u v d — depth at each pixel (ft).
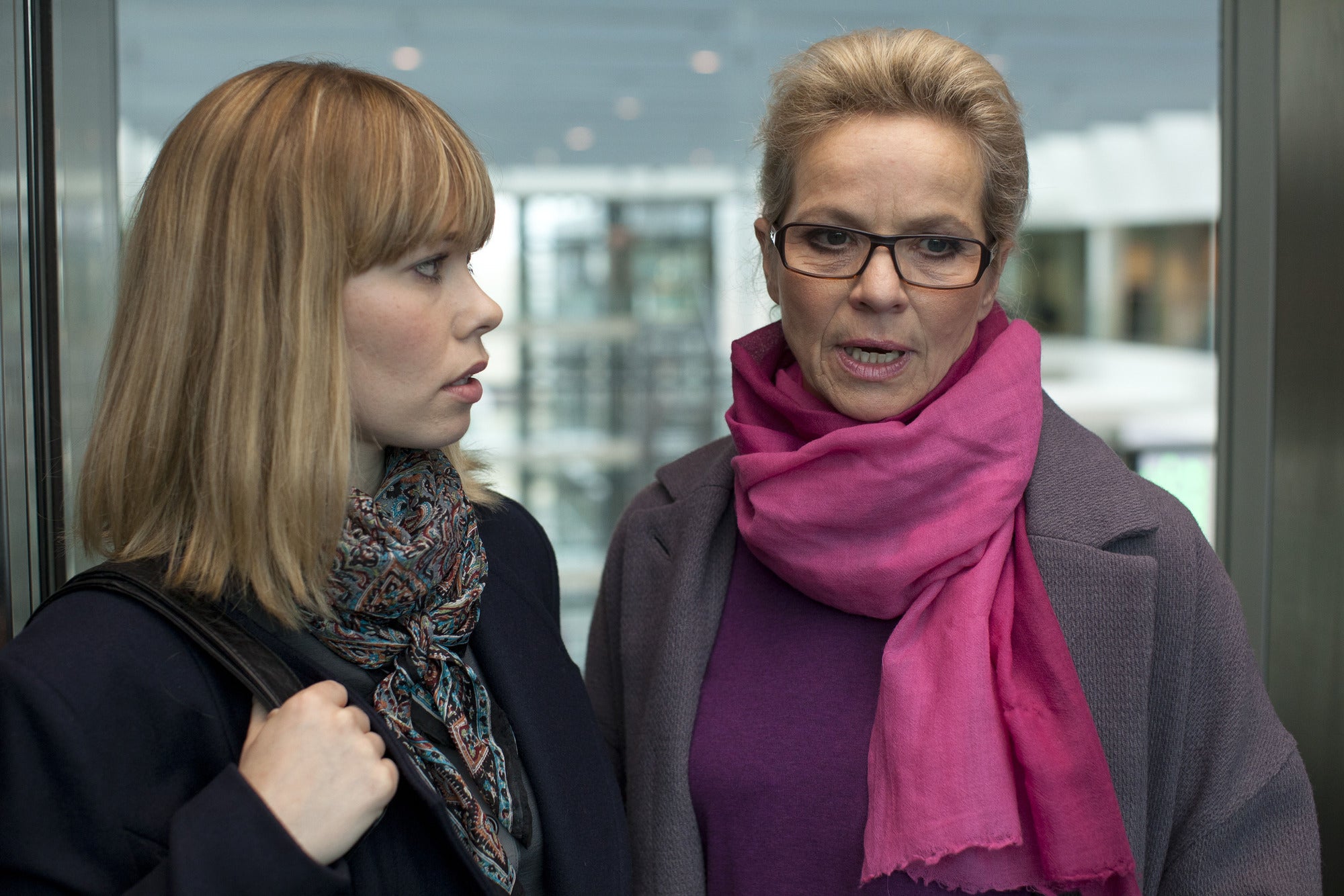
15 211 3.55
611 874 3.35
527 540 3.94
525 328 18.51
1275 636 4.28
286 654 2.89
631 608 4.14
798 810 3.51
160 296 2.82
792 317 3.52
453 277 2.95
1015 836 3.13
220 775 2.55
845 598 3.56
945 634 3.36
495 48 16.65
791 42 16.93
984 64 3.38
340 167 2.73
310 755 2.60
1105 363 19.48
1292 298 4.15
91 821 2.53
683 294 18.70
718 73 17.53
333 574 2.81
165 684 2.70
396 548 2.83
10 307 3.53
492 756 3.10
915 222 3.26
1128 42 16.93
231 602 2.86
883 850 3.23
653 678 3.77
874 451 3.38
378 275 2.81
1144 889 3.37
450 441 3.00
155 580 2.79
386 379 2.86
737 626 3.85
